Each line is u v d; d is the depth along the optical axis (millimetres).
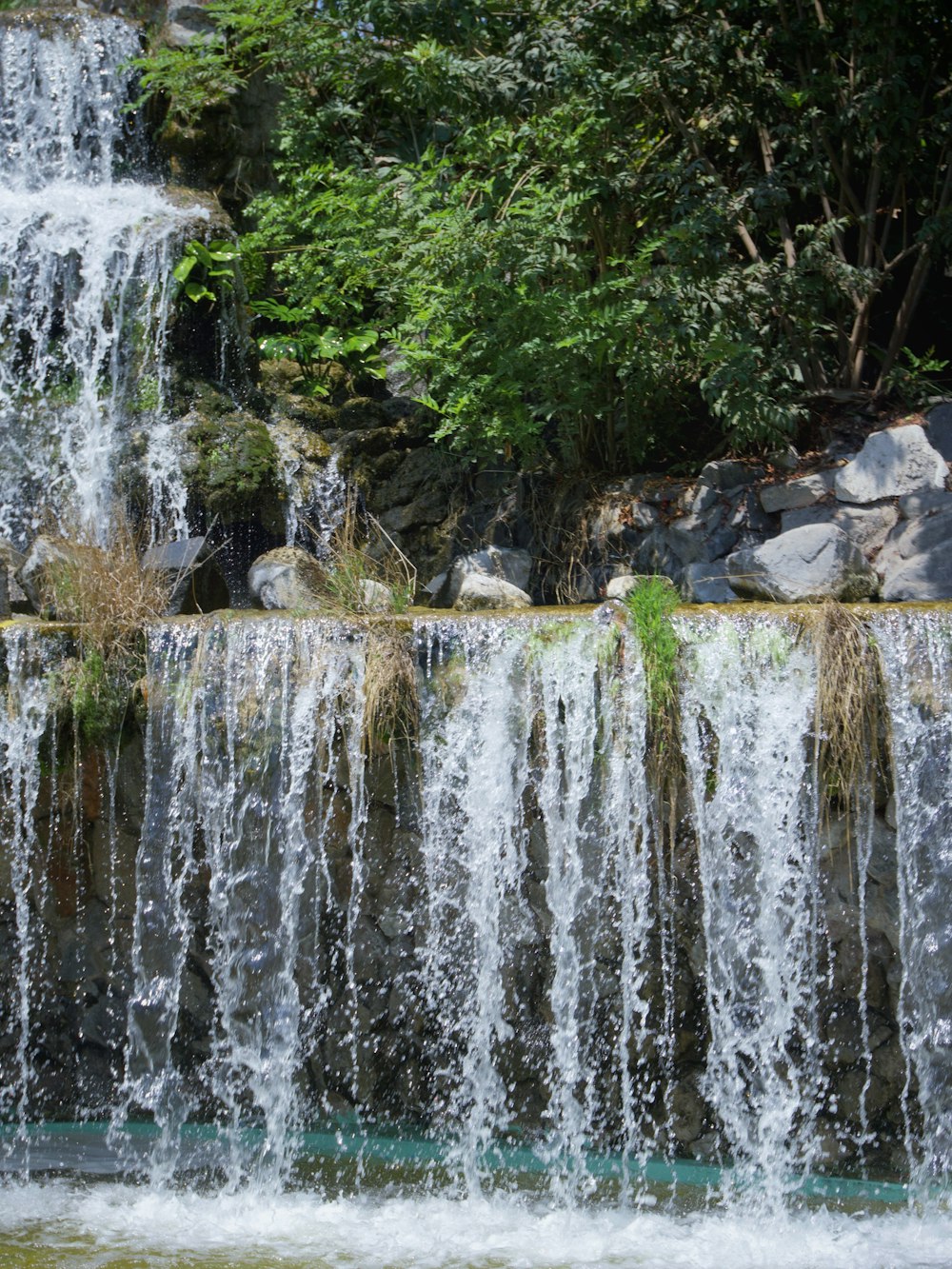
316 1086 5590
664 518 7695
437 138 9109
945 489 7164
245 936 5590
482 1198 4988
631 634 5340
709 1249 4516
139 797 5711
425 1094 5512
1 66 9375
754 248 8195
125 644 5781
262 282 9383
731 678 5297
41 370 8164
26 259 8289
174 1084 5684
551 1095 5336
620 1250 4500
